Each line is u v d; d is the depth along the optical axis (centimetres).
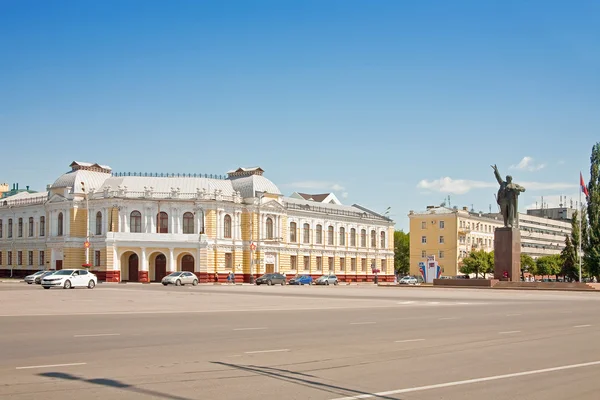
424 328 2516
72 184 10169
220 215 10156
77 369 1462
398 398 1225
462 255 14875
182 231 9944
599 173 10719
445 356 1755
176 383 1324
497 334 2328
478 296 5625
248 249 10456
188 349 1808
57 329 2278
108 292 5644
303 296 5372
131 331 2245
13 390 1237
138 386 1288
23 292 5397
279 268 10800
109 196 9738
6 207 11456
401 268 17350
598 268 10444
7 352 1709
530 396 1262
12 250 11288
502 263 7200
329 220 11969
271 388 1293
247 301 4409
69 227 10050
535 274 15600
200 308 3581
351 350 1847
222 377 1398
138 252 9569
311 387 1310
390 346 1945
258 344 1945
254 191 10625
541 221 19325
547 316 3241
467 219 15212
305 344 1964
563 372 1530
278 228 10831
